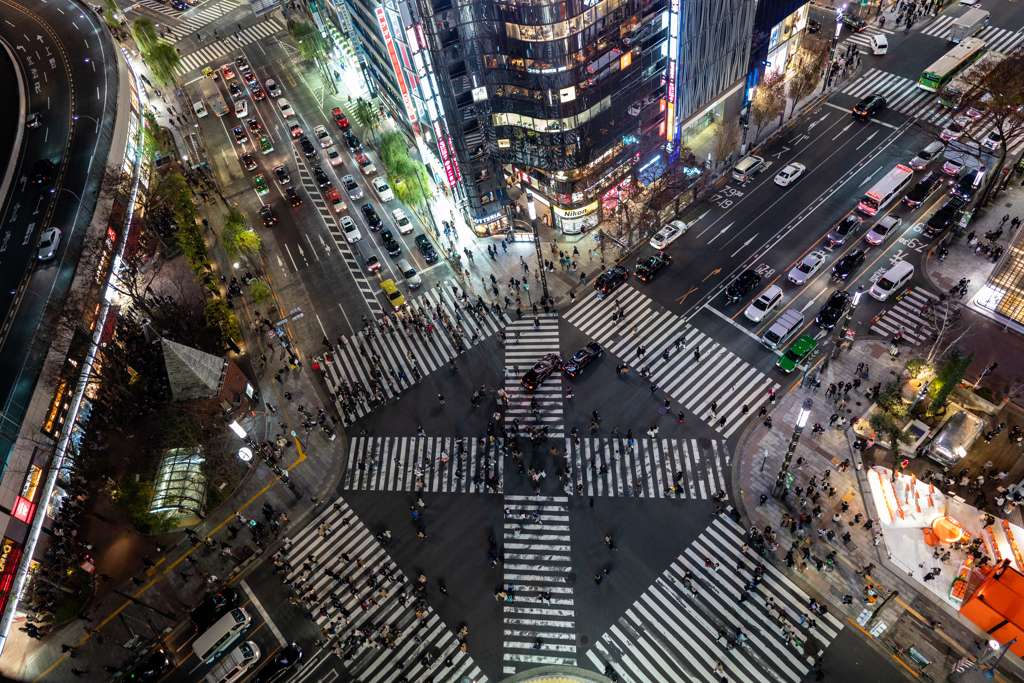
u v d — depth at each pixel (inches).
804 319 2556.6
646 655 1812.3
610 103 2650.1
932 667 1694.1
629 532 2064.5
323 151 3826.3
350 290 3026.6
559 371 2541.8
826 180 3048.7
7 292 2851.9
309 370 2723.9
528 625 1909.4
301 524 2246.6
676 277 2795.3
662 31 2635.3
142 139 3895.2
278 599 2063.2
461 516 2181.3
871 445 2154.3
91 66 4249.5
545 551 2059.5
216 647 1937.7
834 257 2746.1
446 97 2583.7
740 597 1879.9
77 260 2883.9
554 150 2691.9
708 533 2026.3
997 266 2332.7
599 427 2340.1
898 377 2284.7
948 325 2401.6
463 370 2610.7
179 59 4488.2
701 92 2970.0
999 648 1683.1
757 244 2851.9
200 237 3171.8
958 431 2048.5
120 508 2369.6
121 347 2883.9
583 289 2827.3
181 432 2433.6
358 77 4121.6
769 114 3161.9
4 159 3727.9
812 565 1910.7
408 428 2453.2
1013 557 1836.9
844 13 3902.6
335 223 3373.5
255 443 2469.2
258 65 4687.5
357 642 1925.4
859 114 3272.6
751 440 2226.9
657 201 2915.8
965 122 3019.2
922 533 1930.4
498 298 2847.0
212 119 4256.9
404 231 3193.9
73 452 2393.0
